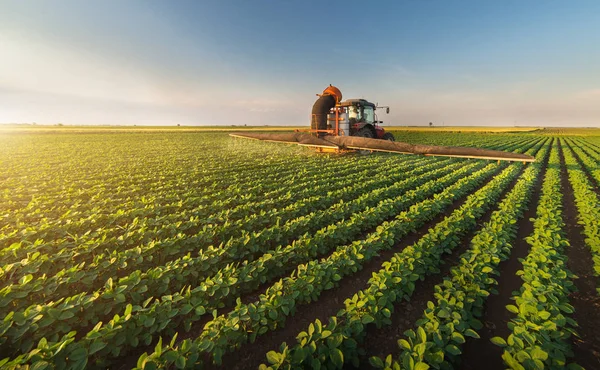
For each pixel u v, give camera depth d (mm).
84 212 6961
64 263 4656
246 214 7258
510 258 5328
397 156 19516
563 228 6852
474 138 44719
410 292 4066
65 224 6113
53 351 2709
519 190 9203
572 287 4109
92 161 16594
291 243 5930
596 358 3109
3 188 9828
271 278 4621
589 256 5352
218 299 3988
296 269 5000
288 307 3656
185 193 9055
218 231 5805
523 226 6996
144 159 17406
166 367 2623
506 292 4301
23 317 2980
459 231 6215
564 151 27859
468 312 3561
